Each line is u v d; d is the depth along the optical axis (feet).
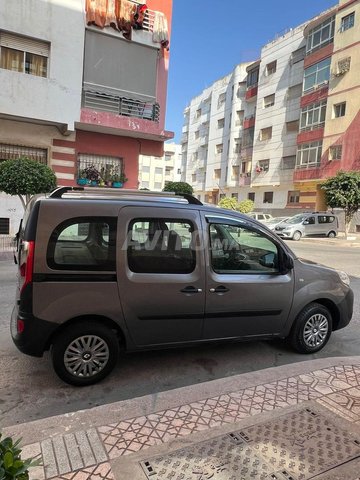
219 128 163.84
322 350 15.26
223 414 9.36
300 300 14.23
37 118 42.93
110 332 11.91
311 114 107.96
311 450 8.09
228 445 8.18
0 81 40.86
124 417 9.12
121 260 11.79
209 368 13.35
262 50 132.05
